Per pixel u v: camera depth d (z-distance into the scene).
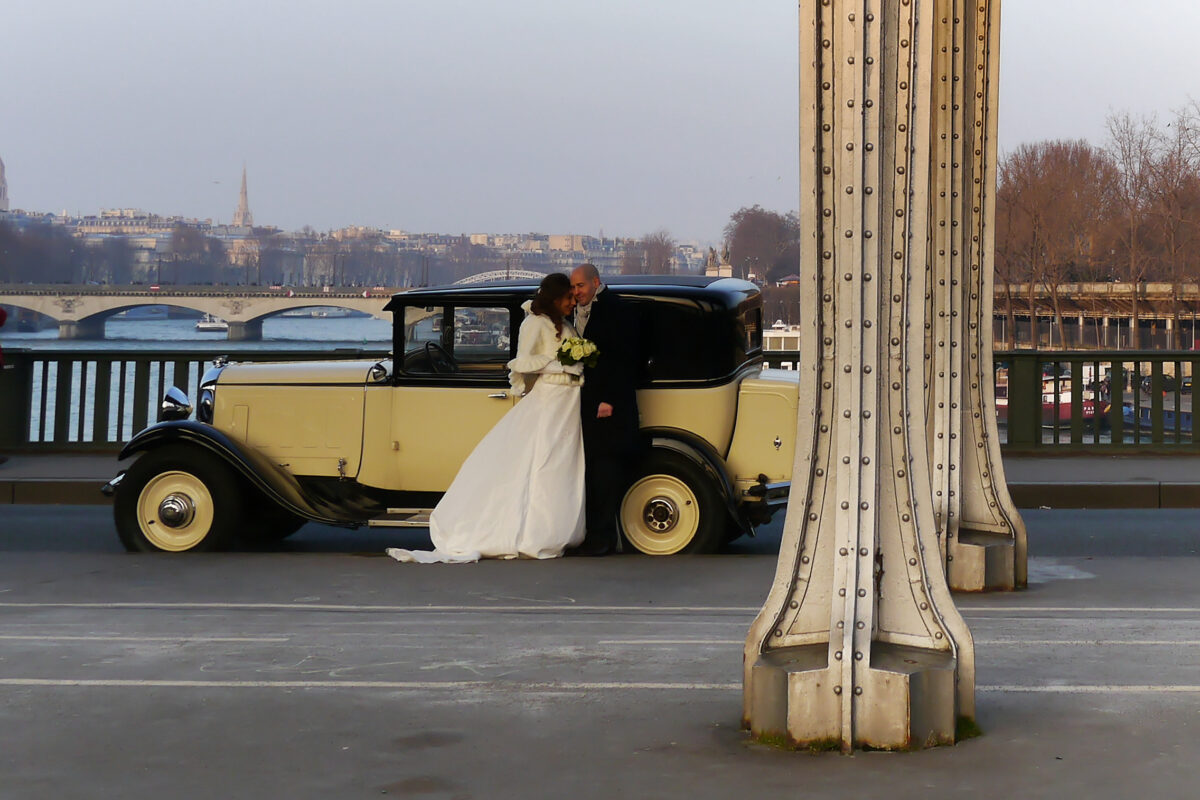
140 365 15.88
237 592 8.05
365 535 11.41
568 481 9.45
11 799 3.97
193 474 9.90
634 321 9.43
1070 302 71.25
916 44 4.40
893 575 4.55
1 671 5.66
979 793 3.88
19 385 16.05
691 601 7.61
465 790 4.03
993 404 8.25
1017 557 8.00
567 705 5.01
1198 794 3.84
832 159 4.38
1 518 12.52
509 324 9.80
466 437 9.86
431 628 6.68
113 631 6.62
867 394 4.40
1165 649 5.89
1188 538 10.87
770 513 9.60
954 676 4.36
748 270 128.38
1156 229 68.06
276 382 10.18
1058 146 72.69
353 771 4.23
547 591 8.01
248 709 5.00
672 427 9.64
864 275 4.37
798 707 4.37
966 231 8.13
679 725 4.70
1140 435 17.06
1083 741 4.38
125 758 4.39
